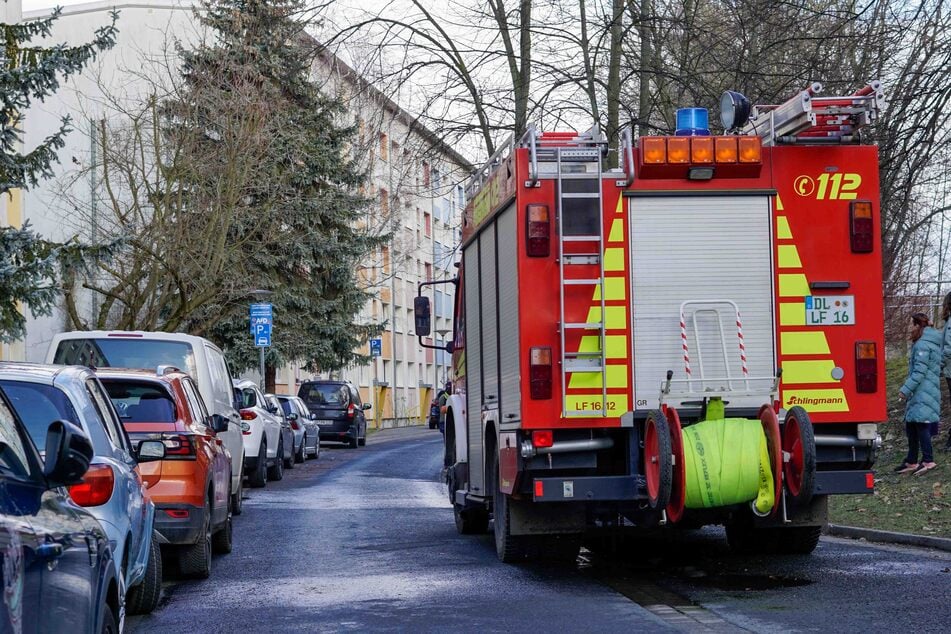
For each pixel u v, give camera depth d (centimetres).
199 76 3127
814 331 1089
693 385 1072
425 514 1848
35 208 3872
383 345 6706
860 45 1864
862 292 1095
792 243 1090
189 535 1099
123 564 768
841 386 1089
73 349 1555
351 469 3048
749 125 1173
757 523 1116
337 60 2395
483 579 1140
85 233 3378
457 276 1550
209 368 1628
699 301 1080
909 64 1809
